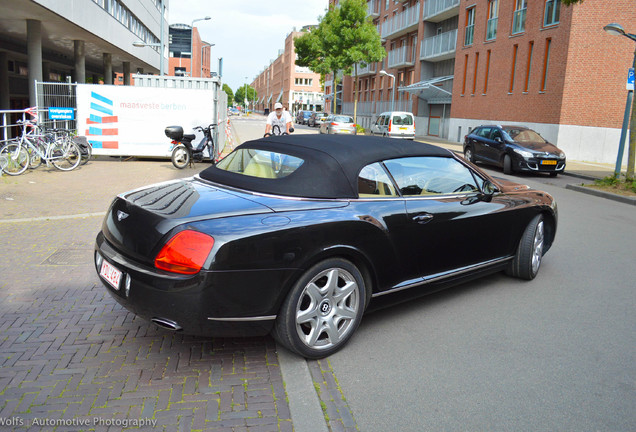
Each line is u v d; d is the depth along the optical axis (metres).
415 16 38.38
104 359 3.17
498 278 5.16
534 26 22.30
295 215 3.16
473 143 16.94
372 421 2.66
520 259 4.92
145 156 14.49
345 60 38.66
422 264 3.88
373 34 38.38
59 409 2.63
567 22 20.03
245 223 2.99
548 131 21.19
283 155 3.71
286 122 10.38
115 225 3.30
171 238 2.89
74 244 5.67
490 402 2.87
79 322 3.69
